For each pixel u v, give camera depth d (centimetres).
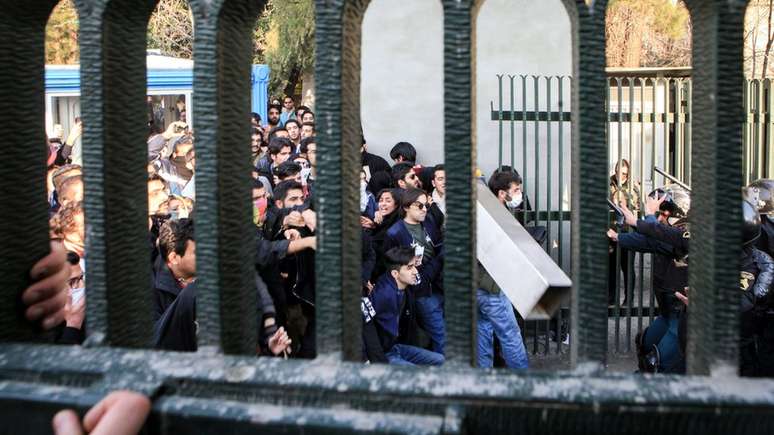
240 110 115
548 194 610
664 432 95
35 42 122
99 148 112
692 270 108
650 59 2162
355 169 111
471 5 100
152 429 103
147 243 124
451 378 100
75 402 104
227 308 113
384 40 789
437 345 506
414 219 504
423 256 505
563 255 707
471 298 103
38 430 106
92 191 113
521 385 98
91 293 114
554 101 740
